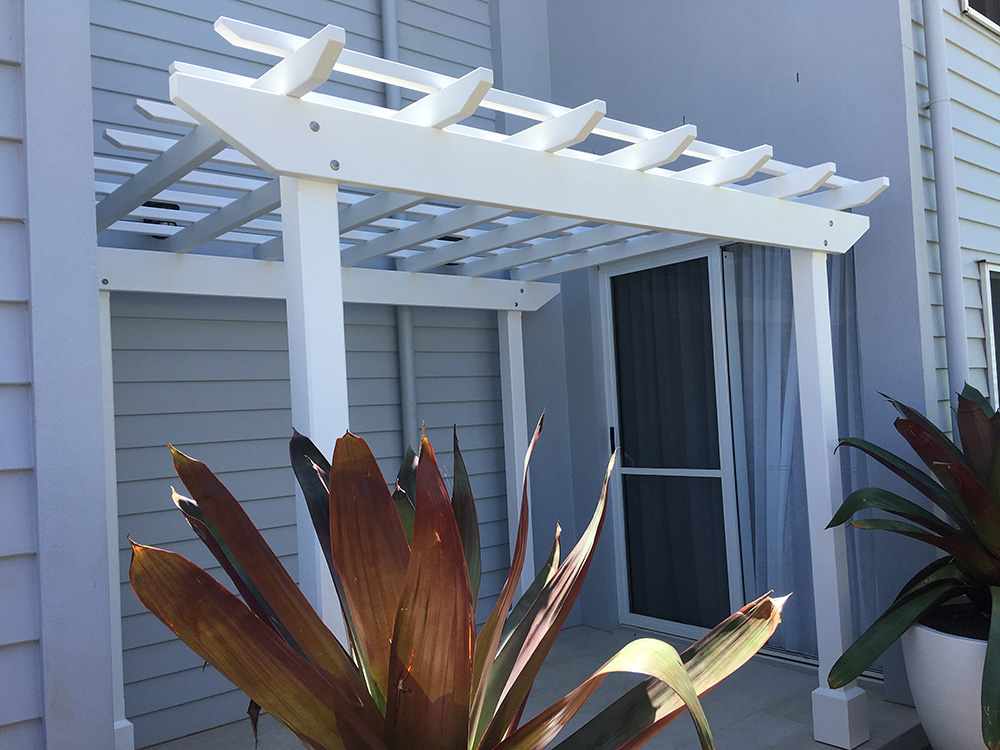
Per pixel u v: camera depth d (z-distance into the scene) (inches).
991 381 153.0
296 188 75.5
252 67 154.3
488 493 186.7
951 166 136.0
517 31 191.9
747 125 156.6
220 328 148.3
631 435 181.5
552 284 183.3
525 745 47.6
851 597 145.3
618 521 183.2
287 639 55.0
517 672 54.5
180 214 130.6
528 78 193.2
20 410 72.4
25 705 71.0
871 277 139.3
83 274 75.2
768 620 47.4
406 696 46.3
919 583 115.0
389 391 171.9
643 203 101.8
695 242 165.0
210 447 146.3
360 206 120.4
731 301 161.6
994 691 93.2
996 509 103.3
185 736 138.4
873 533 142.8
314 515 60.2
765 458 157.8
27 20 73.7
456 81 78.5
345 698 46.4
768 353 156.8
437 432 178.5
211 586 44.8
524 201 89.8
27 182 72.7
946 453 108.5
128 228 132.0
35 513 72.2
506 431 179.0
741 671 153.4
